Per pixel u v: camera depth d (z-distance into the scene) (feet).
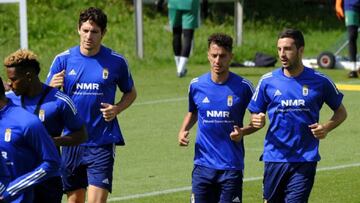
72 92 65.57
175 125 107.24
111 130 65.05
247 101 63.10
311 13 202.08
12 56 55.93
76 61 65.72
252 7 198.70
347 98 121.70
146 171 85.76
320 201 74.33
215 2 184.85
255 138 100.17
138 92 128.06
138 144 97.66
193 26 139.13
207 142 62.69
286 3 203.62
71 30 170.19
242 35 173.47
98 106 65.31
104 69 65.57
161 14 181.27
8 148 52.24
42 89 57.82
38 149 52.37
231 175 62.18
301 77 61.00
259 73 144.36
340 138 99.91
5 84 58.08
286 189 61.21
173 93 127.24
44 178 52.34
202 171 62.69
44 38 165.89
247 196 76.23
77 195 66.13
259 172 85.15
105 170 64.28
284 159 60.75
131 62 153.07
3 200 51.80
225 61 62.54
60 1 177.78
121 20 177.68
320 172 84.48
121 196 76.54
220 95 62.75
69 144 58.34
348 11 137.80
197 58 160.66
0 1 133.59
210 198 63.26
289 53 60.34
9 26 160.76
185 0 137.28
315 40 186.39
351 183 80.18
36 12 171.63
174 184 80.79
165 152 93.81
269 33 187.32
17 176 52.70
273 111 61.16
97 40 65.36
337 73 144.87
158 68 152.05
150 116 112.47
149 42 167.22
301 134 60.64
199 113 63.26
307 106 60.70
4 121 52.19
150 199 75.56
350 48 138.72
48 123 57.62
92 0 182.09
